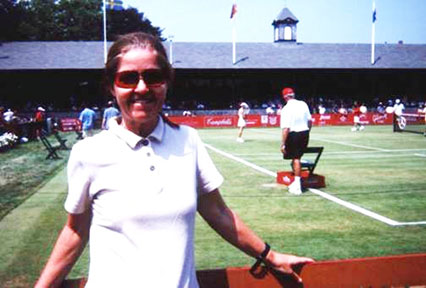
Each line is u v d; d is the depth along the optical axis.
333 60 52.78
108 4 41.78
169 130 1.94
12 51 48.38
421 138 25.19
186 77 51.81
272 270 2.41
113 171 1.79
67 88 49.16
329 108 49.66
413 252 5.91
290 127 9.64
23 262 5.47
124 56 1.88
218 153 18.36
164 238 1.77
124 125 1.95
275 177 12.20
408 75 56.47
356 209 8.43
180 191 1.83
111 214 1.77
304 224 7.38
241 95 54.00
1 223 7.34
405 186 10.80
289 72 52.22
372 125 39.75
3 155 18.03
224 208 2.16
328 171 13.27
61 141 19.72
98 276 1.78
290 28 54.78
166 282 1.75
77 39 72.62
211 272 2.39
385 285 2.53
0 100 47.72
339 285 2.46
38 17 72.06
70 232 1.93
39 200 9.24
